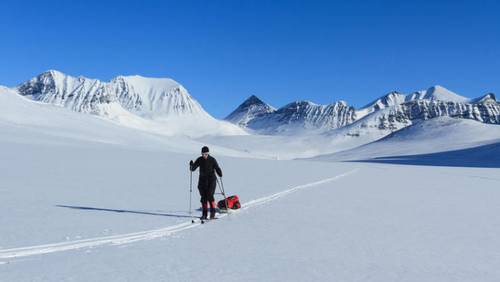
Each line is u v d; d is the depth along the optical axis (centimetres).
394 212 1545
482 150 14875
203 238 1053
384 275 785
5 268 765
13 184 2025
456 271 822
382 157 17012
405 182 3050
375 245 1020
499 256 942
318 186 2517
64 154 4503
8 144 5262
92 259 837
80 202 1573
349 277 766
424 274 798
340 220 1350
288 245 1001
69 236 1020
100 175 2675
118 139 10081
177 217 1330
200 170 1323
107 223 1191
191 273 763
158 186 2211
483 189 2606
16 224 1132
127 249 923
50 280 703
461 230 1228
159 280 718
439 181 3231
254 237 1079
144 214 1361
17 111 10369
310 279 750
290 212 1486
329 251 954
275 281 733
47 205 1470
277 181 2753
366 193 2184
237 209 1516
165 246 959
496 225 1318
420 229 1230
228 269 795
